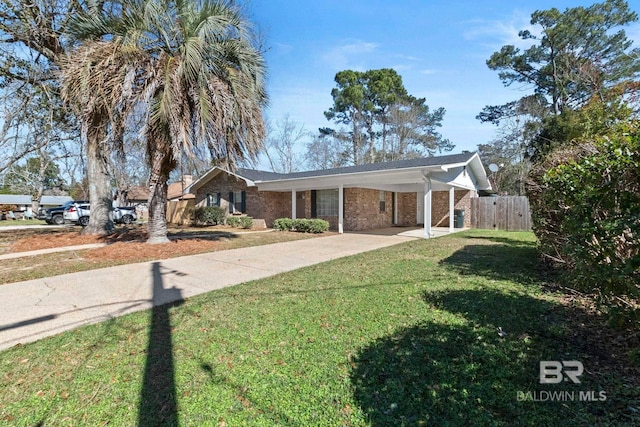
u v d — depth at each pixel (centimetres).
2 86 1100
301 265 696
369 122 3109
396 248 918
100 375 259
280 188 1545
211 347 303
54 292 500
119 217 2211
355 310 388
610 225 240
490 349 278
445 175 1307
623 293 248
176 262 744
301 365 266
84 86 770
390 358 271
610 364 249
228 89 879
